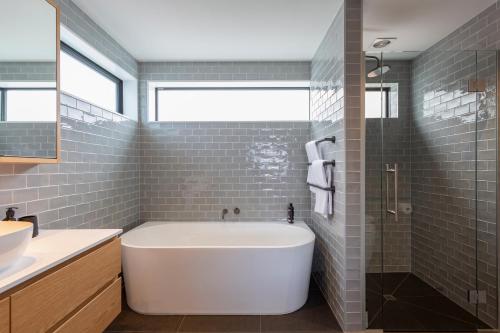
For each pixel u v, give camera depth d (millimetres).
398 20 2221
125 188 2947
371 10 2105
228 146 3277
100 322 1410
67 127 2043
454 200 2201
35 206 1748
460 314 2154
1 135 1385
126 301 2498
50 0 1661
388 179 2145
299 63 3262
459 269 2174
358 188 2053
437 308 2145
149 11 2209
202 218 3273
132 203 3098
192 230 3115
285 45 2836
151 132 3275
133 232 2760
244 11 2207
